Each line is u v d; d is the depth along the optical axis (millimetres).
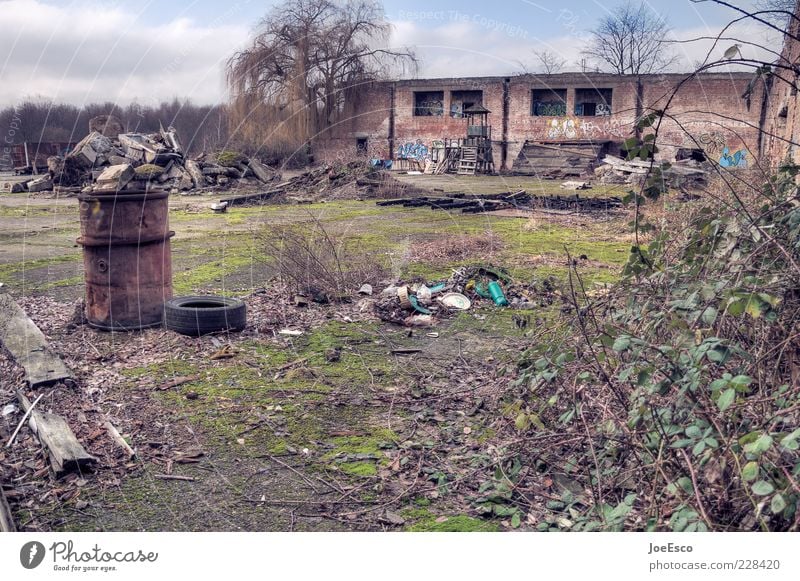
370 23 28719
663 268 4113
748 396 3207
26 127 40469
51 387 4980
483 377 5199
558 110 41625
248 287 8812
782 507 2229
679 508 2711
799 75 3461
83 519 3295
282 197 23703
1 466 3846
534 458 3645
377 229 15062
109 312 6543
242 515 3326
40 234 14664
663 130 33156
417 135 44031
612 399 3473
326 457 3959
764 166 5039
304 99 29172
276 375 5410
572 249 11883
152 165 27219
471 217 17609
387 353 6004
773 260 3381
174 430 4352
